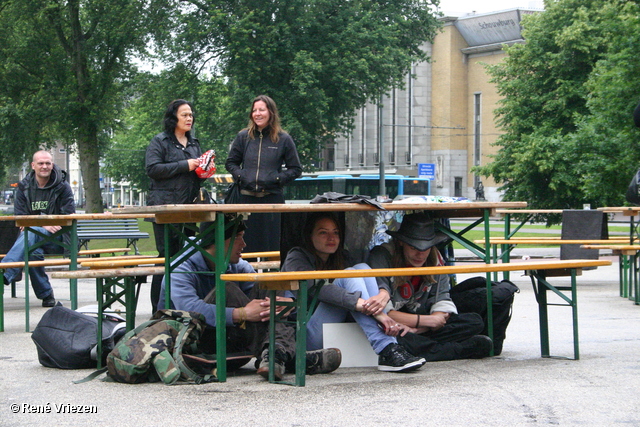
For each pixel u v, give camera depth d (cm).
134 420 392
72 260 812
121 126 3638
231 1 2945
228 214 490
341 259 544
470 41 7875
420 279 571
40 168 917
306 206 480
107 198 9656
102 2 3020
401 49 3067
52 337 563
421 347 554
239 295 533
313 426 378
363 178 5078
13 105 3139
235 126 3078
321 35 2988
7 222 1065
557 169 3234
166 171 676
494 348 597
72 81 3141
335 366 519
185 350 509
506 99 3641
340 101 3042
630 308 994
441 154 7962
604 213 1188
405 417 396
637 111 586
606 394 452
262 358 505
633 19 1952
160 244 693
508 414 403
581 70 3434
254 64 2852
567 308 992
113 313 629
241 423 384
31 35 3175
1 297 804
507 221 1213
